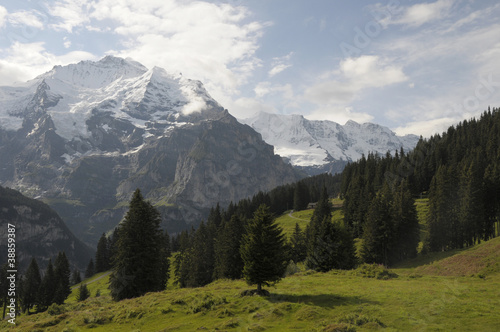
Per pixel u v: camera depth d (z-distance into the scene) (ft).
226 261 238.48
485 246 198.80
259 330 92.58
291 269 213.66
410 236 272.72
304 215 552.00
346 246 214.48
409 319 88.84
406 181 433.07
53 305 152.35
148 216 194.18
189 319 108.17
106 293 352.49
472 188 264.11
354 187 449.89
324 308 103.76
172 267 429.38
